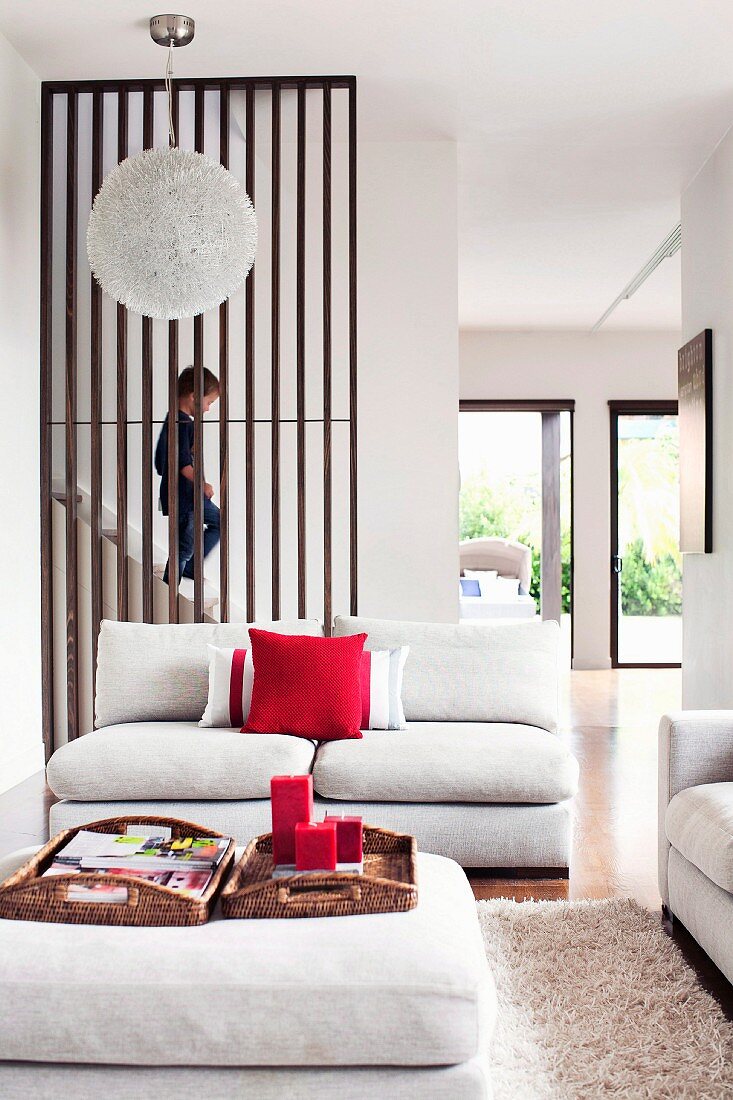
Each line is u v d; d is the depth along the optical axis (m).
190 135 5.47
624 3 4.04
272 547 4.65
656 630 9.67
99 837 2.19
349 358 4.98
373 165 5.42
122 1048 1.67
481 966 1.78
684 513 5.89
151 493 4.65
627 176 5.85
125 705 3.66
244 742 3.19
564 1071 2.03
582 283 8.02
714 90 4.79
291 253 5.42
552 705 3.65
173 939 1.79
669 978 2.45
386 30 4.25
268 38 4.32
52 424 4.93
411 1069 1.68
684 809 2.62
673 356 9.66
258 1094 1.67
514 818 3.19
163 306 3.91
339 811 3.17
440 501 5.41
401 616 5.42
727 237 5.21
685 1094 1.94
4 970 1.70
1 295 4.40
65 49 4.45
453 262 5.41
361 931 1.81
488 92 4.83
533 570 10.00
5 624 4.42
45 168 4.69
